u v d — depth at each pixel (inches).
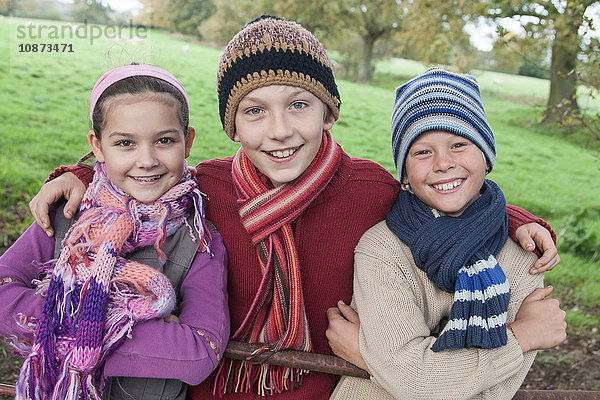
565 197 300.5
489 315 53.8
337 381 63.0
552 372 135.1
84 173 58.5
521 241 58.4
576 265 196.7
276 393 59.7
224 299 55.7
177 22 639.8
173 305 51.9
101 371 50.1
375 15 680.4
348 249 61.3
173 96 53.2
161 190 54.1
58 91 335.3
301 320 56.6
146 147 52.1
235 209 60.2
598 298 173.3
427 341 53.6
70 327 49.4
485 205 58.8
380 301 55.1
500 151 394.9
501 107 566.9
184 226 56.2
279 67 49.9
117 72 52.7
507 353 53.2
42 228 55.2
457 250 55.0
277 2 660.1
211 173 61.9
